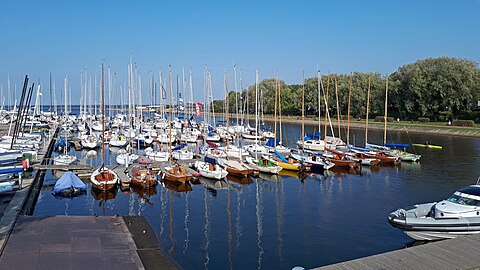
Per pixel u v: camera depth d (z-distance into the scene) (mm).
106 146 69938
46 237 21703
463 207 22172
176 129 84438
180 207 32812
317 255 22688
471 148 67500
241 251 23250
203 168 43500
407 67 109750
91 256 19391
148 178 38344
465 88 93312
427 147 69000
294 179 43875
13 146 50094
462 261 17359
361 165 51250
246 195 36875
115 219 25844
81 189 36656
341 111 127688
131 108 79062
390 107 115000
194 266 21188
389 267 16812
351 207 32594
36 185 37000
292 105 140750
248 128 87562
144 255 20125
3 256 18859
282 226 27750
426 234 21672
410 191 38125
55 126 95438
